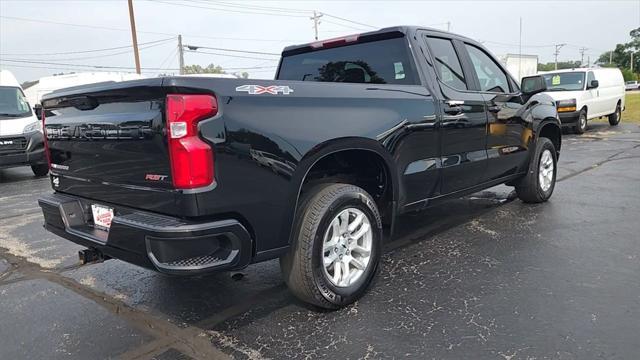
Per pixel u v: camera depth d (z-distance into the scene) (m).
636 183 7.31
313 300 3.27
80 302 3.76
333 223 3.29
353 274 3.51
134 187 2.96
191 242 2.67
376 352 2.86
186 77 2.66
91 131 3.18
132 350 3.02
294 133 3.04
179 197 2.68
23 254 5.08
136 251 2.82
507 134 5.21
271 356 2.88
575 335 2.95
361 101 3.49
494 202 6.41
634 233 4.84
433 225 5.42
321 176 3.72
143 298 3.79
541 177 6.05
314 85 3.24
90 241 3.19
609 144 12.46
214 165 2.70
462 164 4.52
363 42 4.48
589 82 15.62
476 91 4.76
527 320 3.16
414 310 3.37
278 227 3.05
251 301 3.66
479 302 3.45
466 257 4.36
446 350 2.85
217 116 2.71
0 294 3.98
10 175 11.92
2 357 2.98
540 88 5.19
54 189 3.84
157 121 2.70
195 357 2.91
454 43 4.70
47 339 3.19
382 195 3.92
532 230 5.07
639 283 3.66
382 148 3.62
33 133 10.70
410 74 4.20
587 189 7.00
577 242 4.63
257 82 2.90
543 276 3.85
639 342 2.85
